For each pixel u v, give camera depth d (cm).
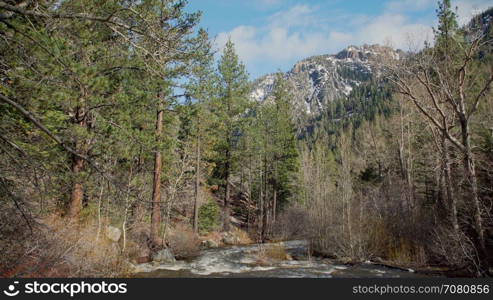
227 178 2997
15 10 525
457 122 1561
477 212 1184
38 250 796
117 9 602
